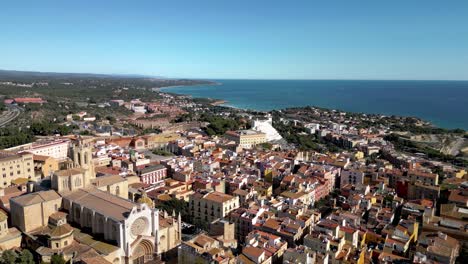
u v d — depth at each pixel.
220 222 152.12
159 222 147.75
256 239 137.75
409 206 176.25
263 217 161.00
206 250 126.12
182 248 129.00
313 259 124.56
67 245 126.06
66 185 150.00
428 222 158.00
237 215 161.50
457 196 185.75
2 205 150.62
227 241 143.00
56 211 144.00
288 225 149.38
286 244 139.12
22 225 135.75
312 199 197.88
